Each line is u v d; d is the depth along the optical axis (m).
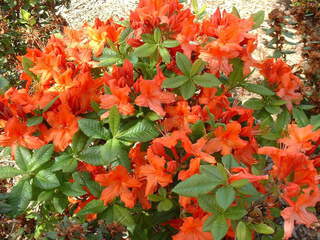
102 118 0.47
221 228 0.40
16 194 0.47
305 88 0.77
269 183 0.42
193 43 0.50
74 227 0.52
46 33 1.29
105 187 0.50
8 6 1.28
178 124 0.51
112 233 0.55
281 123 0.58
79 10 1.71
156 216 0.53
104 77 0.48
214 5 1.69
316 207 0.78
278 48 0.98
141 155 0.52
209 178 0.39
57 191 0.52
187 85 0.50
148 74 0.53
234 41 0.49
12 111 0.51
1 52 1.16
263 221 0.46
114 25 0.60
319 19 1.05
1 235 0.71
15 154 0.49
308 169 0.41
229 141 0.47
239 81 0.56
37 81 0.55
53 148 0.49
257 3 1.67
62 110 0.48
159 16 0.51
